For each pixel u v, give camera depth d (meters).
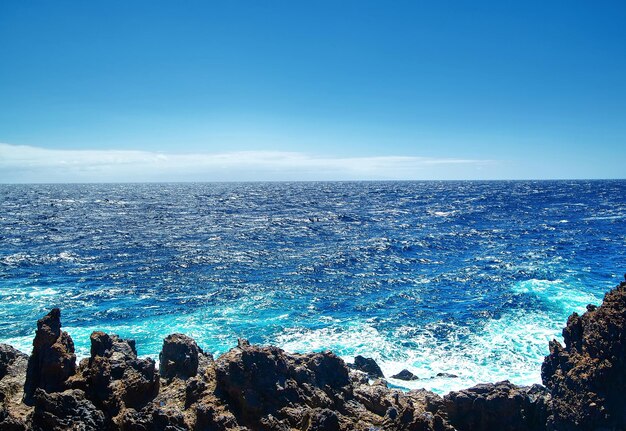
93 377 17.67
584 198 178.25
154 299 46.16
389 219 114.75
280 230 96.38
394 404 20.36
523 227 94.06
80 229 98.94
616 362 20.61
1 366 21.08
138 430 15.38
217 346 34.44
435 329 37.47
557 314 39.69
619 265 56.38
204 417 16.41
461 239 80.38
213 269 59.16
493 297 45.19
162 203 182.38
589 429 20.05
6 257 65.75
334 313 41.84
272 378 18.61
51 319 19.06
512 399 20.25
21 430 15.36
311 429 16.47
